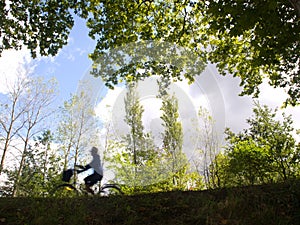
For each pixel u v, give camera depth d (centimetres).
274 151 1280
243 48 991
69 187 596
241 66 1034
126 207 477
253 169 1241
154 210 474
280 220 407
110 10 909
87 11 900
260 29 630
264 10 573
